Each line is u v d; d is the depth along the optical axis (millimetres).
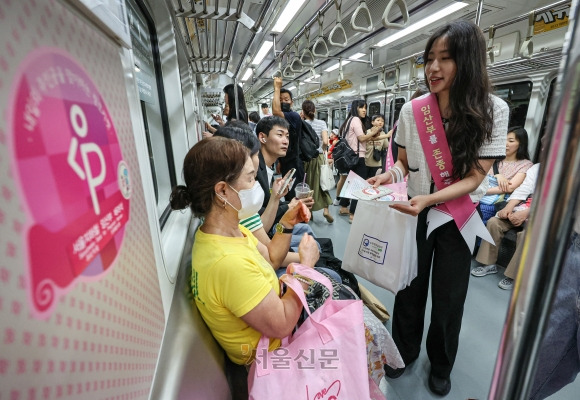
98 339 388
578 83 254
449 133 1190
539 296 314
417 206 1165
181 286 953
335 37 2512
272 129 2029
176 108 1849
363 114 4023
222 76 6062
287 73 2973
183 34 2055
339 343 795
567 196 278
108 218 445
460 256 1301
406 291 1512
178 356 670
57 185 322
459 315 1368
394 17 3289
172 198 920
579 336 731
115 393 423
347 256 1491
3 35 265
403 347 1600
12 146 264
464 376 1564
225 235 901
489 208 2836
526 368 345
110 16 511
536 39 2846
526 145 2799
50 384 289
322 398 748
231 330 862
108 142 466
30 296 273
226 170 840
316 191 3742
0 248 245
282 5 2338
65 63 365
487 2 2809
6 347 243
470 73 1056
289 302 845
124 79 598
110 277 441
